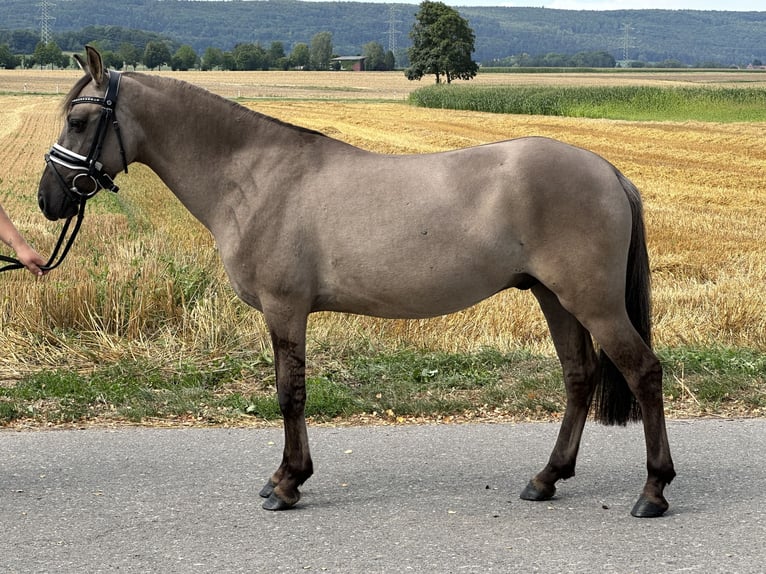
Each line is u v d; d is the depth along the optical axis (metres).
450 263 4.77
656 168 27.62
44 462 5.48
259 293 4.99
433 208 4.77
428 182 4.83
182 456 5.60
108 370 7.41
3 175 27.22
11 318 8.60
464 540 4.43
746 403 6.65
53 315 8.60
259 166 4.99
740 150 32.94
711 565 4.11
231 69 162.12
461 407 6.57
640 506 4.74
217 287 9.24
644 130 40.88
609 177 4.79
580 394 5.13
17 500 4.91
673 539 4.42
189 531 4.54
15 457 5.57
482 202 4.75
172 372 7.44
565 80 119.69
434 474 5.35
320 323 8.70
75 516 4.71
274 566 4.14
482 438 5.96
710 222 17.88
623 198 4.80
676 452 5.66
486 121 48.00
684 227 17.19
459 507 4.87
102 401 6.66
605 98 56.25
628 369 4.80
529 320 9.33
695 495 5.00
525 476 5.32
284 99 81.75
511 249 4.78
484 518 4.72
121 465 5.45
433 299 4.87
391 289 4.86
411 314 4.99
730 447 5.73
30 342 8.05
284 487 4.86
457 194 4.78
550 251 4.72
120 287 8.97
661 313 9.87
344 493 5.07
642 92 55.56
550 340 8.81
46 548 4.33
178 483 5.18
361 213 4.83
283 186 4.93
